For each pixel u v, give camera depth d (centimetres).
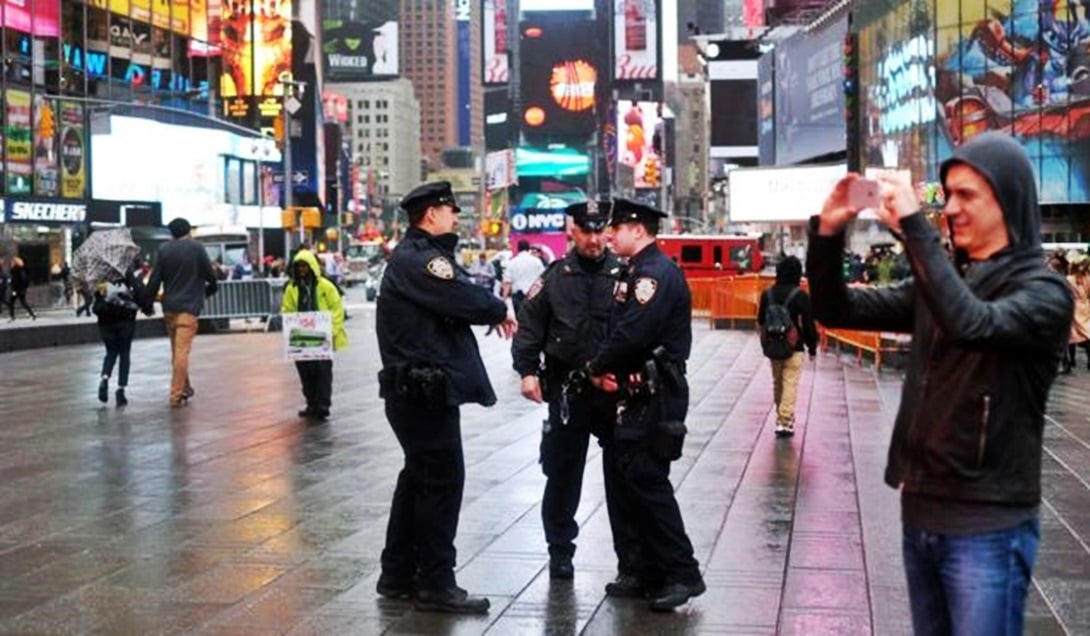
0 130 5762
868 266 4247
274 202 9362
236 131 8400
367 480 1244
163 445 1482
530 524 1039
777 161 9575
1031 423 416
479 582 861
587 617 777
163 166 7412
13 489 1203
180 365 1878
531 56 18275
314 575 877
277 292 3919
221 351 3041
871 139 7531
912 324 455
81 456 1401
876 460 1353
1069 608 778
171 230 1867
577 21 18250
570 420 858
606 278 862
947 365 418
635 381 781
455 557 802
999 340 396
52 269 5953
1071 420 1689
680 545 788
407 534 816
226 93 10488
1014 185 415
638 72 18738
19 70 5959
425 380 770
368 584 855
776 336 1506
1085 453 1395
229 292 3869
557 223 17538
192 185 7731
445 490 792
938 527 417
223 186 8162
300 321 1680
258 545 966
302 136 12288
